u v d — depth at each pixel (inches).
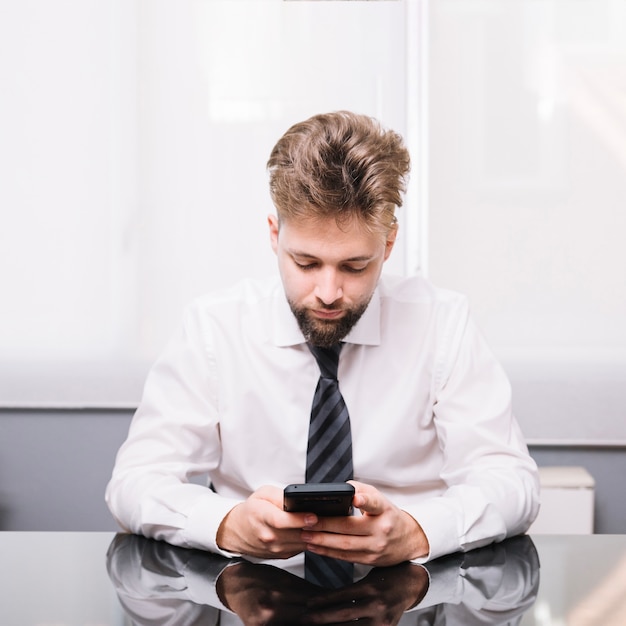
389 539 41.6
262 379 61.9
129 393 100.0
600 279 98.7
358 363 62.1
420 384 62.1
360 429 61.6
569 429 99.2
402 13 99.0
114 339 99.7
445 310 63.9
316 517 40.9
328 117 51.3
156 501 48.2
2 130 98.7
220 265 99.7
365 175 47.2
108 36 98.4
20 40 98.4
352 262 48.6
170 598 36.1
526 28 98.4
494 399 60.7
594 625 32.8
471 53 98.6
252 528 42.4
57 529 101.8
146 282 99.5
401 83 99.5
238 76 99.0
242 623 32.7
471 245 99.0
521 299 99.0
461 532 44.6
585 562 42.0
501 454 57.2
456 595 36.6
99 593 36.8
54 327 99.7
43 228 99.1
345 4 99.2
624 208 98.3
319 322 50.9
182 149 99.1
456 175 98.8
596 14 97.9
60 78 98.5
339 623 32.8
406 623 32.8
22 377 99.9
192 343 62.5
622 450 99.9
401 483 62.6
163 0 98.6
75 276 99.4
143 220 99.1
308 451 56.4
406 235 99.2
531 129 98.5
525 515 51.3
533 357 99.0
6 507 101.8
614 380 98.8
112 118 98.7
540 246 98.7
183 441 59.2
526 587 37.7
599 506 100.3
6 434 101.5
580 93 98.3
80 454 101.6
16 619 33.6
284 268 50.3
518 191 98.7
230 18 98.8
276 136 99.3
